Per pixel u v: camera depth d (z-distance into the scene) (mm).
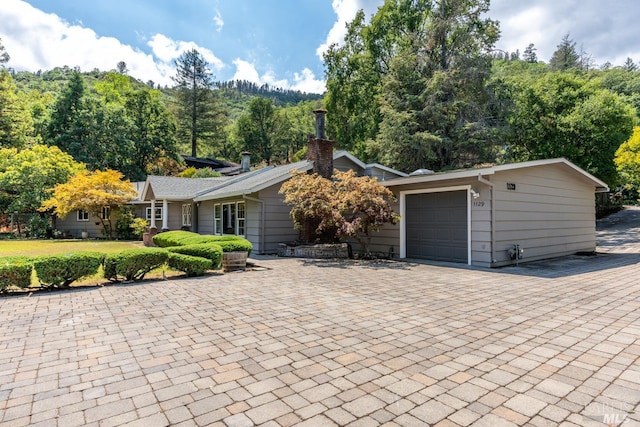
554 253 10523
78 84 29000
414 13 23000
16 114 24766
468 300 5234
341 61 26391
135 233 18781
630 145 16094
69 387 2629
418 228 10461
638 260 9906
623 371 2797
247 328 3982
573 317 4316
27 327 4094
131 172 30531
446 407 2293
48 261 6117
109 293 5934
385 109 19891
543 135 20969
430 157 18859
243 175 19172
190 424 2131
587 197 12219
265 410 2277
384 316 4402
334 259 10445
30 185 19578
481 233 8766
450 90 19328
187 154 46406
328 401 2383
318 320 4258
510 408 2273
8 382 2717
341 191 10445
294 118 51844
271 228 12242
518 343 3436
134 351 3328
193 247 7809
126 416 2230
